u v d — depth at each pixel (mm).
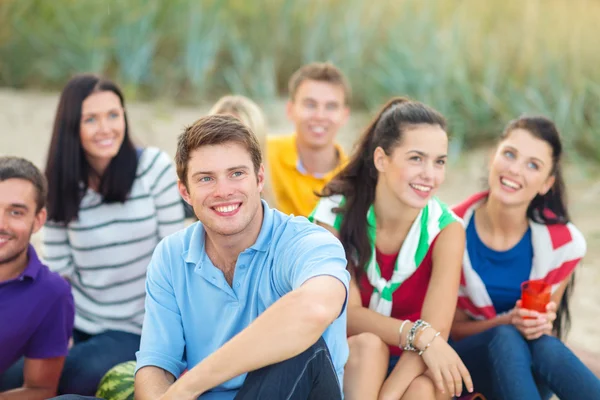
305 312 2100
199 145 2230
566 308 3184
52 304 2734
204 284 2375
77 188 3191
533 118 2979
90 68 7453
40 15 7816
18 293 2703
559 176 2998
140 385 2340
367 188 2924
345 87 3799
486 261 3064
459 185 5887
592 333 3848
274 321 2115
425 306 2781
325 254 2254
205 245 2406
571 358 2637
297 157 3801
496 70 7027
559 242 2990
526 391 2586
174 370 2406
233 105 3564
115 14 7738
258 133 3521
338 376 2406
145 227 3270
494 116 6797
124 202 3225
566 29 7488
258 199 2338
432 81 6906
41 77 7668
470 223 3096
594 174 6168
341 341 2402
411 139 2721
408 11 7773
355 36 7512
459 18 7594
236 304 2352
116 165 3205
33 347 2758
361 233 2875
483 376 2850
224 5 7934
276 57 7875
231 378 2146
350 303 2861
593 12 7801
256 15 7996
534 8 7684
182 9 7809
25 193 2646
